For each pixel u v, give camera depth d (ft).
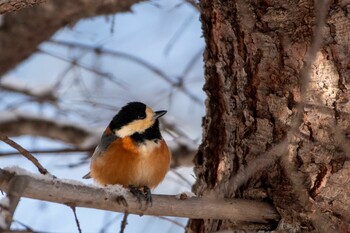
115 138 37.63
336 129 30.30
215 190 33.88
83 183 28.02
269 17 32.60
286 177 32.14
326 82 31.71
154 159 37.19
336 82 31.63
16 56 52.34
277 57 32.78
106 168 36.81
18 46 51.29
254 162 31.27
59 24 50.14
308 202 31.60
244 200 32.19
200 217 31.12
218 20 34.40
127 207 28.89
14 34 50.21
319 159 31.68
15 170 26.43
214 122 35.73
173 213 30.30
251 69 33.63
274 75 32.94
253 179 33.04
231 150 34.42
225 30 34.14
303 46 32.14
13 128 52.13
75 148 46.75
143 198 29.48
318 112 31.63
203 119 36.73
